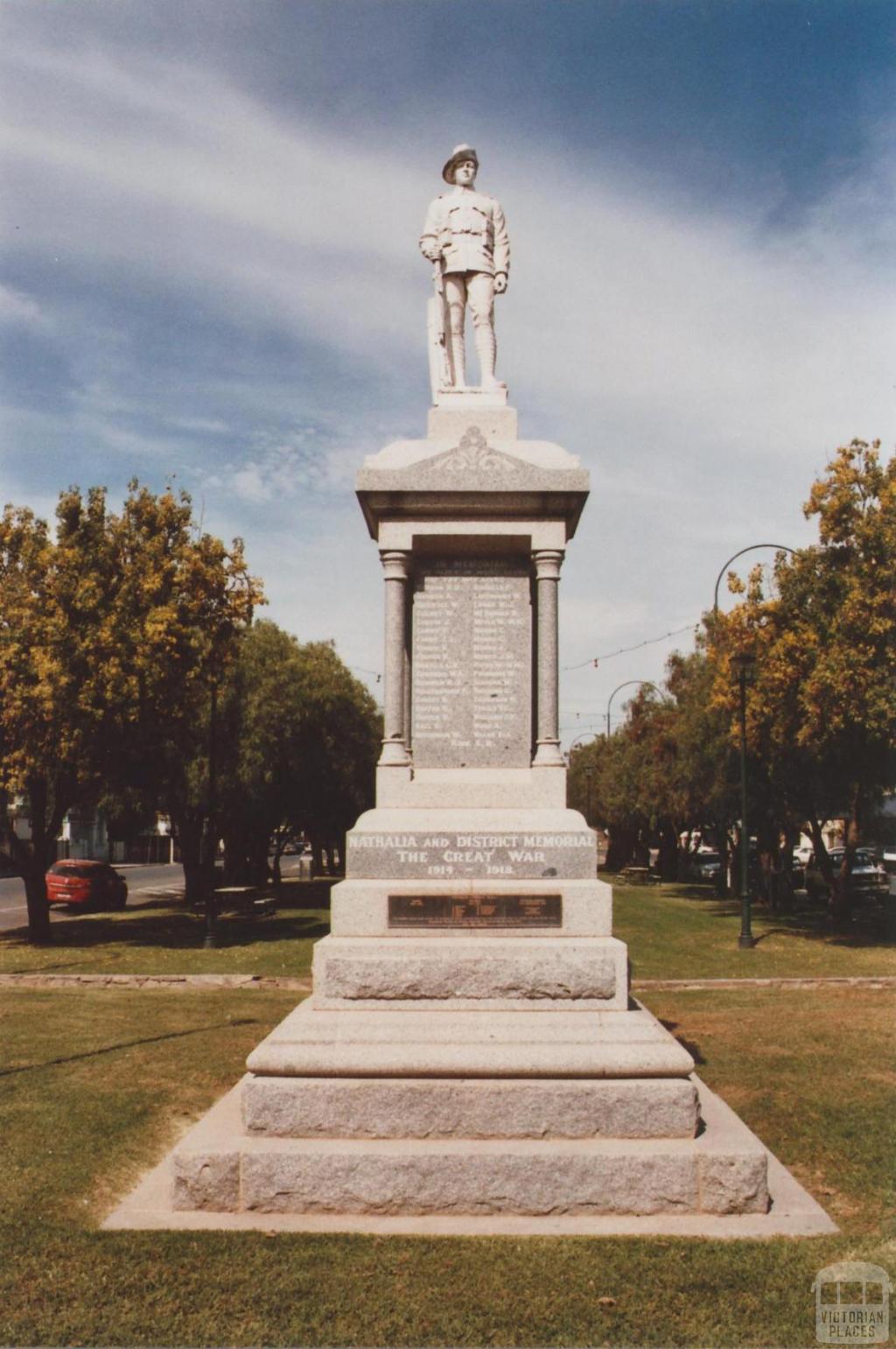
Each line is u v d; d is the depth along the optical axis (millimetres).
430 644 8828
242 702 31672
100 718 21797
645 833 62406
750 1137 6828
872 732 21469
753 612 24516
